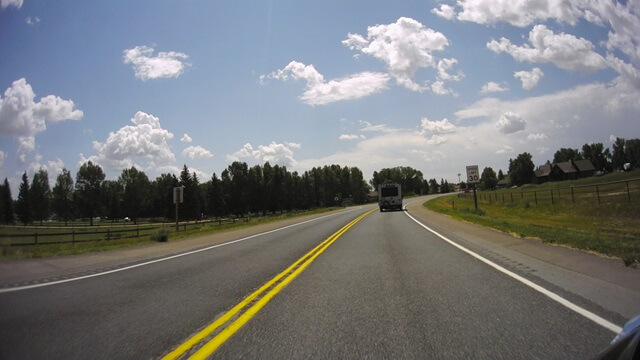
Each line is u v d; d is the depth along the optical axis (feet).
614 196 125.39
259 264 37.76
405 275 30.27
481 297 22.95
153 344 16.35
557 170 451.94
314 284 27.94
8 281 30.07
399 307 21.34
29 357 15.05
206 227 113.70
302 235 69.36
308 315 20.27
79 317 20.25
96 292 26.11
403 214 133.18
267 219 151.84
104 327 18.60
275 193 372.58
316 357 14.78
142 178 391.45
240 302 23.25
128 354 15.30
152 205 389.19
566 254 36.50
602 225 74.33
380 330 17.63
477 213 111.14
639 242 42.11
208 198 370.12
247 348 15.83
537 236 50.47
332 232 73.26
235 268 35.63
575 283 25.81
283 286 27.50
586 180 309.22
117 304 22.91
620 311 19.36
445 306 21.25
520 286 25.45
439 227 76.54
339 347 15.71
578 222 82.02
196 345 16.20
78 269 35.96
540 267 32.07
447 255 40.14
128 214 376.48
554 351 14.79
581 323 17.76
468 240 53.52
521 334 16.61
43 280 30.40
